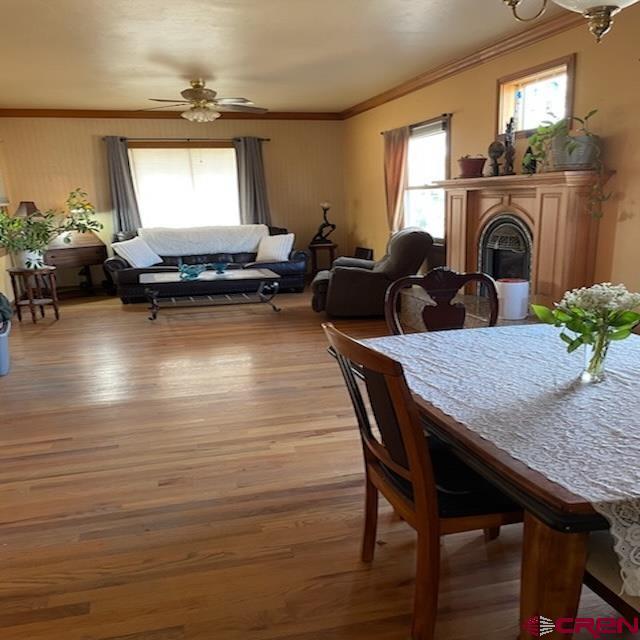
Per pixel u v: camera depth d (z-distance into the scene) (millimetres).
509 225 4582
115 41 4141
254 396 3443
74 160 7484
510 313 3889
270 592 1758
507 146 4449
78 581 1820
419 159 6406
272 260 7273
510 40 4344
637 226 3514
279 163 8227
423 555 1450
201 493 2338
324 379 3732
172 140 7746
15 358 4398
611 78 3574
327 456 2643
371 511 1844
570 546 1148
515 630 1596
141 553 1957
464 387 1573
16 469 2572
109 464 2604
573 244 3795
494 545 1979
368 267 5887
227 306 6316
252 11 3553
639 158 3443
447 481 1554
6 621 1655
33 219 6379
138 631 1609
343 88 6312
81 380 3830
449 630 1597
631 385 1559
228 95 6586
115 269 6625
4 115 7121
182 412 3209
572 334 2121
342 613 1667
